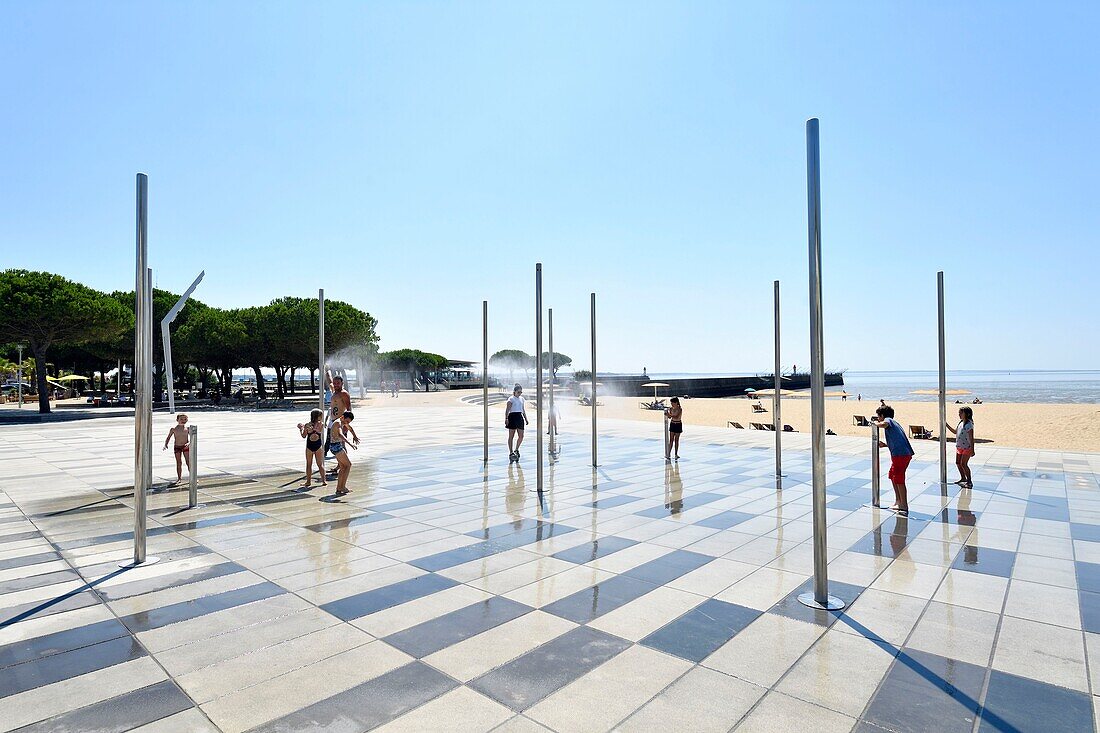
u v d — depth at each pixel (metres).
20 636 4.47
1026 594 5.37
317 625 4.66
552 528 7.74
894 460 8.70
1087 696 3.62
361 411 36.25
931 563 6.29
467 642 4.35
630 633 4.50
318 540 7.17
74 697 3.61
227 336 51.84
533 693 3.64
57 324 35.06
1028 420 29.38
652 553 6.61
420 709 3.46
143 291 6.35
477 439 19.64
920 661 4.07
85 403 52.44
